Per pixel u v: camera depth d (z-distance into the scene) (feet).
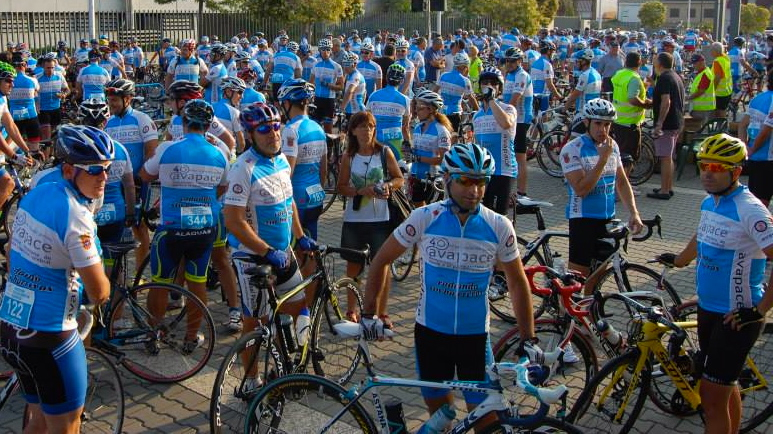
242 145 26.53
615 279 18.01
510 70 32.55
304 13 102.99
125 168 18.40
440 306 11.39
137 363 16.65
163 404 15.69
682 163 37.65
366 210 19.06
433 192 23.82
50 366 10.78
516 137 33.09
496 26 132.16
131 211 18.80
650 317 13.25
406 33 127.44
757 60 73.26
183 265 18.29
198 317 17.03
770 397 14.46
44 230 10.50
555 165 39.52
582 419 13.88
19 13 86.12
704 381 12.63
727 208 12.21
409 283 23.25
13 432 14.48
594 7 237.04
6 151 24.68
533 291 15.78
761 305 11.79
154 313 16.66
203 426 14.88
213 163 17.20
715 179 12.12
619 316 18.81
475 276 11.30
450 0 139.13
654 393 14.92
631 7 236.43
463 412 14.93
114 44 68.54
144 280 19.71
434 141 23.20
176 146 16.98
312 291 16.07
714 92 42.65
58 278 10.74
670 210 32.09
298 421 11.99
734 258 12.19
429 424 11.37
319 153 19.93
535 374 10.80
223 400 13.57
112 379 14.32
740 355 12.21
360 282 19.30
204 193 17.19
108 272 18.13
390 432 11.53
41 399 10.99
